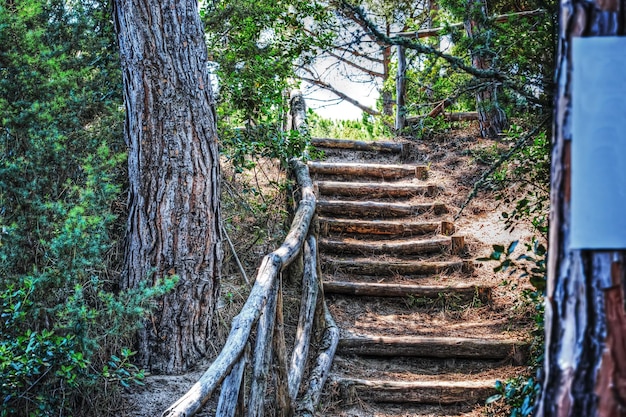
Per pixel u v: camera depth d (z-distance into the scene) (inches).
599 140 63.4
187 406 113.7
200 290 175.9
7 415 136.9
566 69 65.6
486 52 155.1
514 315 221.9
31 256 148.2
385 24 384.5
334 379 189.2
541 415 67.5
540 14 152.4
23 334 142.0
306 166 273.7
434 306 235.0
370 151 346.9
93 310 142.6
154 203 172.4
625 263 62.3
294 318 218.5
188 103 173.6
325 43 275.3
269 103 245.8
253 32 253.8
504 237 269.0
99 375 148.9
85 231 146.8
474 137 358.6
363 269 250.5
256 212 249.0
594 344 62.6
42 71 155.0
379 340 206.4
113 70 187.2
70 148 157.9
